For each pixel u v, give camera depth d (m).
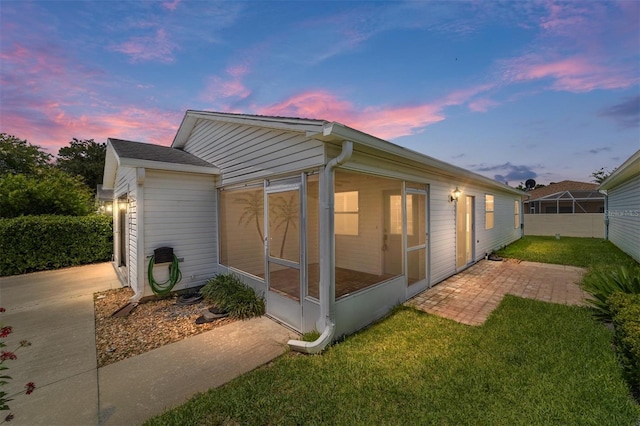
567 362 2.66
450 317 3.98
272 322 4.07
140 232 4.93
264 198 4.43
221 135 5.66
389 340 3.27
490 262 8.05
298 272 3.76
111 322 4.11
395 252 5.04
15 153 16.53
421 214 5.37
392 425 1.96
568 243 12.15
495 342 3.12
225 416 2.11
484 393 2.26
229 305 4.34
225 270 5.66
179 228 5.43
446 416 2.03
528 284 5.67
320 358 2.91
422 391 2.31
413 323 3.75
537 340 3.13
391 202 5.13
